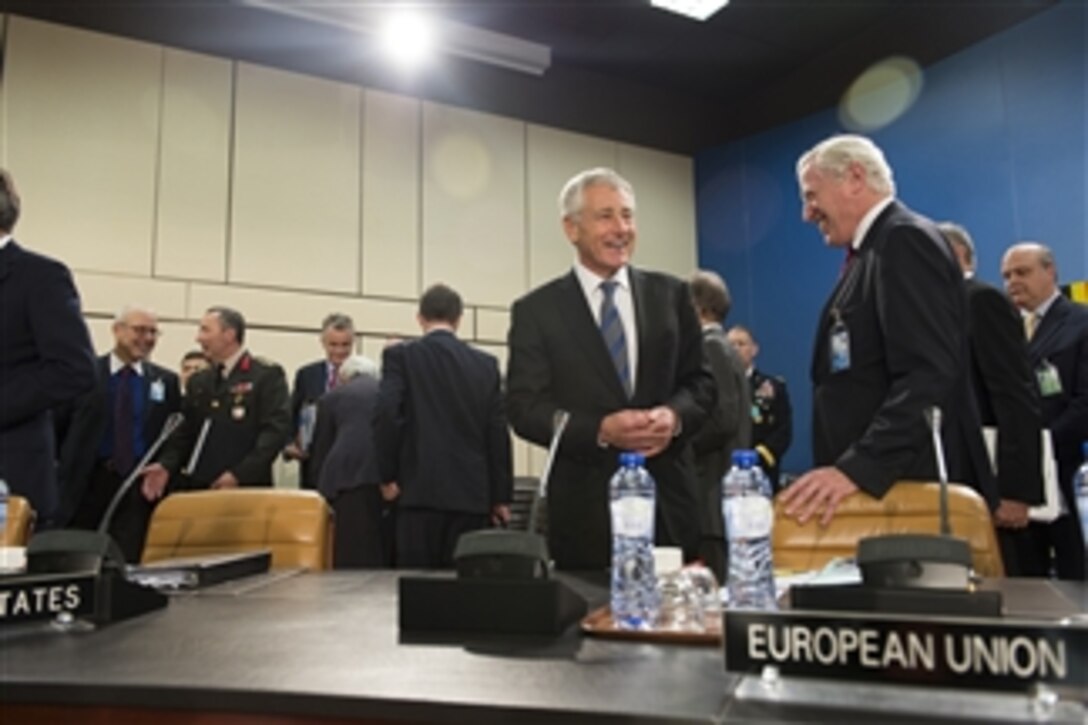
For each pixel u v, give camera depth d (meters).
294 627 0.97
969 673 0.62
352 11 4.97
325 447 3.28
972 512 1.36
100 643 0.88
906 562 0.78
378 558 3.08
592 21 5.30
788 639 0.68
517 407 1.71
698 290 2.92
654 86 6.21
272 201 4.88
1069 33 4.05
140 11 4.65
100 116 4.48
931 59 4.88
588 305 1.77
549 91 5.84
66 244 4.34
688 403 1.70
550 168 5.78
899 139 4.88
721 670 0.73
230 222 4.75
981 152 4.42
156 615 1.07
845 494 1.41
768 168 5.71
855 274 1.72
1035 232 4.15
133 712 0.71
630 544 1.03
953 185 4.55
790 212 5.53
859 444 1.45
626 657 0.79
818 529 1.43
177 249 4.60
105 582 1.01
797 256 5.46
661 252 6.02
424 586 0.95
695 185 6.26
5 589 0.95
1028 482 1.99
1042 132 4.14
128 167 4.52
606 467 1.65
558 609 0.90
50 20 4.44
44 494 1.81
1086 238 3.92
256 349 4.73
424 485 2.56
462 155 5.50
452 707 0.65
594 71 5.99
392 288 5.17
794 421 5.34
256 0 4.80
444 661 0.78
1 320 1.79
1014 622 0.62
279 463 4.65
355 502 3.09
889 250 1.58
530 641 0.87
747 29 5.38
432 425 2.61
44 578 0.98
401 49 5.27
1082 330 2.59
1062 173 4.04
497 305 5.49
